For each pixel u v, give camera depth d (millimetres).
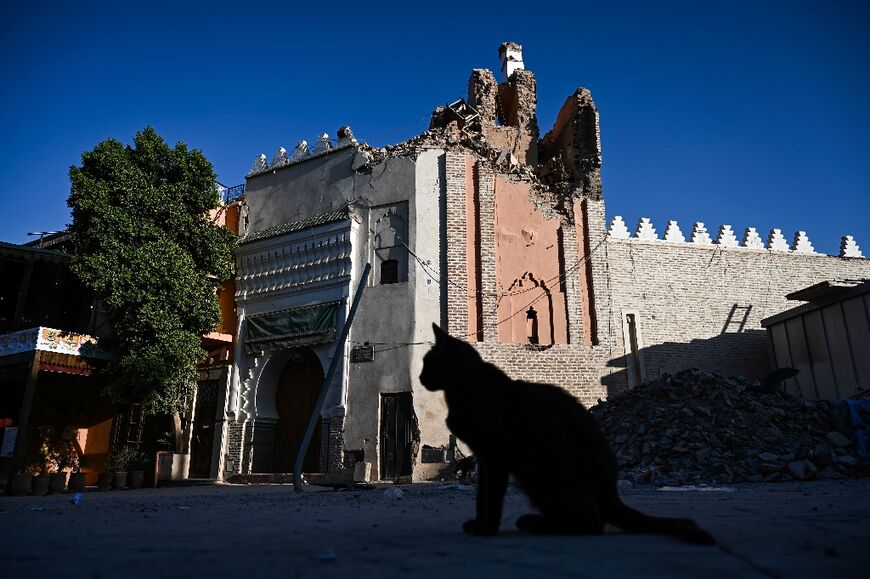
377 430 17328
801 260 23562
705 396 12211
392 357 17844
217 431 20250
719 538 2650
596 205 20219
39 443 19812
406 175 19453
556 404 2961
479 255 18641
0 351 16875
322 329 19016
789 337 20844
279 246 20688
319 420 18906
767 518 3646
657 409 12367
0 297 19047
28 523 4609
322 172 21188
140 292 17703
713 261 22672
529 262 19141
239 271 21438
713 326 22000
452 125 20172
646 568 1965
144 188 18875
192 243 19875
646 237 22453
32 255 19469
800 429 11375
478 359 3107
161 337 17719
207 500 8469
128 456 17297
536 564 2072
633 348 21031
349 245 19391
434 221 18891
